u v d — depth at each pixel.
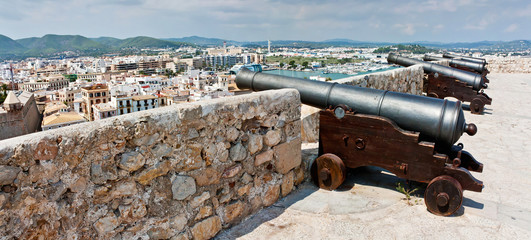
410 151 3.17
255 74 4.35
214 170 2.71
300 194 3.56
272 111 3.21
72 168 1.93
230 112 2.77
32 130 12.97
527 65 16.53
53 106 60.91
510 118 7.20
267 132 3.19
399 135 3.19
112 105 59.62
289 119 3.43
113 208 2.14
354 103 3.49
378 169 4.23
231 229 2.90
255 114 3.02
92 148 2.00
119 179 2.14
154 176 2.31
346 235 2.80
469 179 2.97
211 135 2.65
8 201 1.72
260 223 2.99
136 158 2.20
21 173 1.75
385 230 2.88
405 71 7.36
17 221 1.76
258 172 3.14
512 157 4.74
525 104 8.74
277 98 3.24
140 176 2.24
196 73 142.12
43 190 1.83
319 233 2.83
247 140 2.98
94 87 70.81
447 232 2.84
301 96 3.84
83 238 2.03
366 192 3.59
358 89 3.58
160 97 64.44
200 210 2.64
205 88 89.38
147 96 63.53
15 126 9.57
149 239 2.34
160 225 2.39
